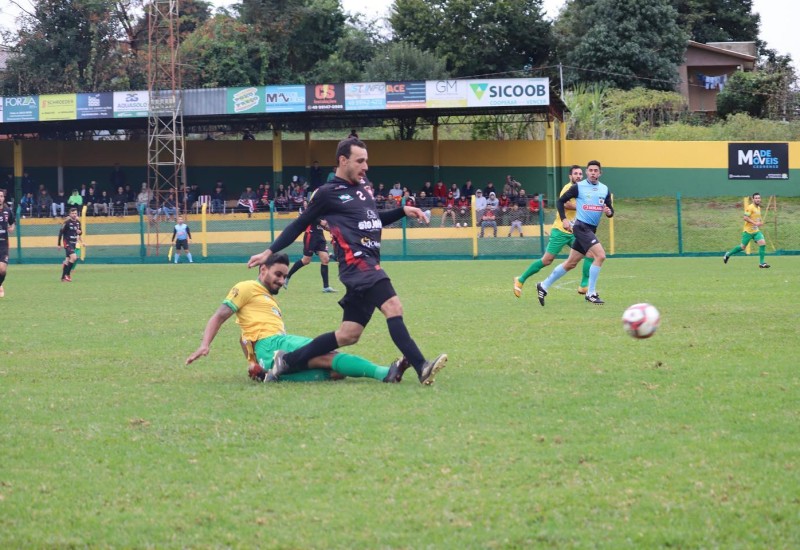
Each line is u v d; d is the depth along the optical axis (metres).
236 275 24.84
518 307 14.04
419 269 26.12
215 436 5.77
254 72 51.81
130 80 50.91
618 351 9.06
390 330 7.33
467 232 33.72
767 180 43.00
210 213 40.62
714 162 43.22
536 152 44.34
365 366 7.53
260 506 4.47
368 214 7.43
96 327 12.16
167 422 6.16
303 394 7.03
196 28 55.75
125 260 34.22
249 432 5.85
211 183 45.06
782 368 7.88
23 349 10.02
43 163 44.88
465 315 12.87
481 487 4.68
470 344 9.80
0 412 6.57
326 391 7.13
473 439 5.56
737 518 4.20
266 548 3.96
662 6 53.09
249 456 5.32
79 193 43.66
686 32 58.25
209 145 44.88
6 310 14.76
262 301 7.86
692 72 57.34
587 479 4.77
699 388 7.03
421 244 33.81
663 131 46.97
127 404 6.80
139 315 13.77
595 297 14.46
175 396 7.08
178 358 9.30
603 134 46.69
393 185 44.78
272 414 6.34
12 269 29.50
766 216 38.62
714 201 42.50
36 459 5.32
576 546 3.92
